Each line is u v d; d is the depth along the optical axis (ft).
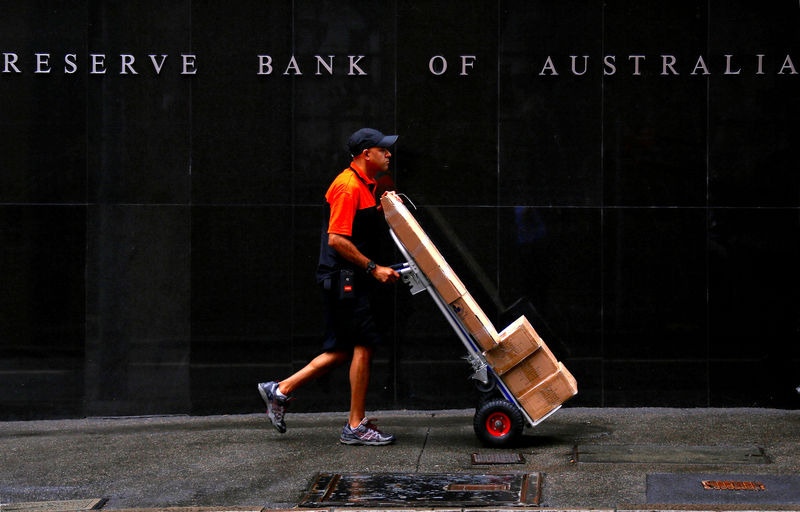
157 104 25.12
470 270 25.00
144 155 25.12
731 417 23.85
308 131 25.11
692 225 24.82
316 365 21.75
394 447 21.12
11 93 25.03
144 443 22.09
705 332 24.81
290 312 25.14
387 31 25.00
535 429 22.68
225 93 25.12
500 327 24.97
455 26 24.97
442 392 25.05
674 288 24.85
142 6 25.04
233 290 25.18
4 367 25.04
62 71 25.04
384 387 25.07
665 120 24.84
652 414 24.31
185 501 17.19
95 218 25.13
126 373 25.18
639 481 17.74
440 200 24.98
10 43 25.00
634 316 24.86
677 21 24.80
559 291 24.91
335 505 16.44
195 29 25.08
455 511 15.94
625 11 24.84
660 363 24.88
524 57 24.94
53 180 25.09
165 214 25.16
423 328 25.02
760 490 16.99
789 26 24.67
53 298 25.11
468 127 24.97
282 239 25.14
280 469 19.34
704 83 24.79
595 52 24.86
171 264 25.18
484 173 24.97
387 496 16.96
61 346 25.11
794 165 24.67
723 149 24.77
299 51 25.09
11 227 25.03
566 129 24.93
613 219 24.88
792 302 24.70
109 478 18.94
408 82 25.02
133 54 25.09
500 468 18.97
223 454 20.80
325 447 21.29
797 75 24.66
